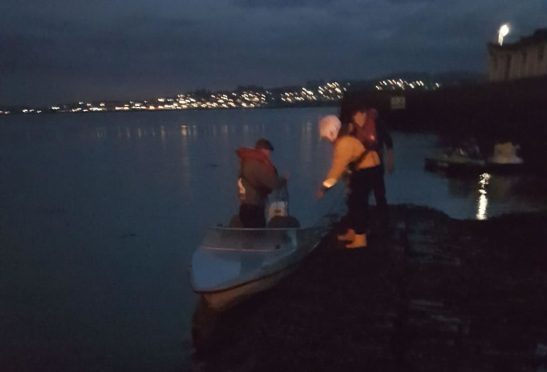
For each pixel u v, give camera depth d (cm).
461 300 673
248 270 800
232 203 2498
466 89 4788
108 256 1588
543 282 735
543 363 525
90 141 8444
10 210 2508
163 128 13350
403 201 2023
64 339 979
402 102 5094
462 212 1812
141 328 1009
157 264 1477
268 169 879
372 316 630
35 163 5012
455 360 532
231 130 10588
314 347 580
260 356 592
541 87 3397
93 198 2823
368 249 862
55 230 2036
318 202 2211
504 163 2364
